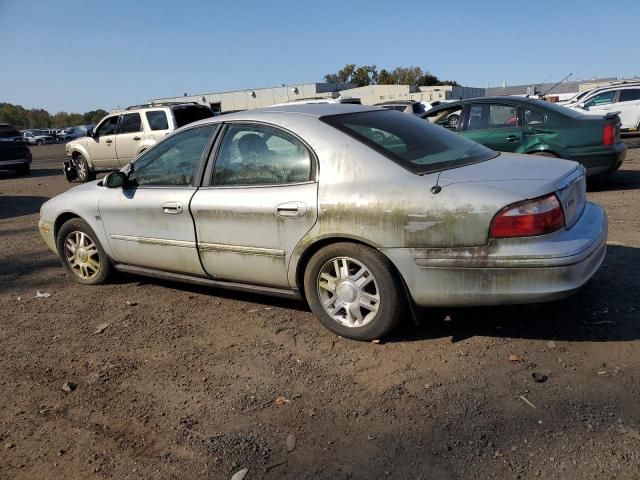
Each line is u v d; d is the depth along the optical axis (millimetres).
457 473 2555
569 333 3773
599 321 3893
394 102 20812
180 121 14242
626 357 3424
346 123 3990
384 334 3783
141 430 3072
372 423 2980
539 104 8227
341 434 2908
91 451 2922
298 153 3934
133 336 4312
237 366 3713
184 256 4570
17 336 4473
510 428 2840
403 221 3479
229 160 4293
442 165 3711
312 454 2770
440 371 3438
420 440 2805
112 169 15312
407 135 4039
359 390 3305
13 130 19328
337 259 3811
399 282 3639
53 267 6383
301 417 3082
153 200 4664
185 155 4586
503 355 3566
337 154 3779
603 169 8023
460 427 2879
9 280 5988
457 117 8734
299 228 3852
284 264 4008
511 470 2545
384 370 3506
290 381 3469
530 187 3332
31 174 19859
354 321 3865
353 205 3623
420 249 3471
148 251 4836
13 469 2822
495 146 8336
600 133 7891
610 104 18406
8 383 3707
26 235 8383
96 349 4133
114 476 2715
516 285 3301
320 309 3977
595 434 2740
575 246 3307
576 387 3154
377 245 3582
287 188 3922
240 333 4215
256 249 4109
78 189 5500
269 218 3973
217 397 3350
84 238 5473
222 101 56844
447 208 3371
